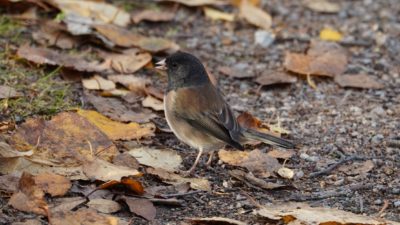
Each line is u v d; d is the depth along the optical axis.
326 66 12.30
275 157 9.52
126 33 12.60
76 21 12.57
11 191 7.90
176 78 9.29
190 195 8.51
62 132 8.89
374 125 10.71
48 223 7.50
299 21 14.49
